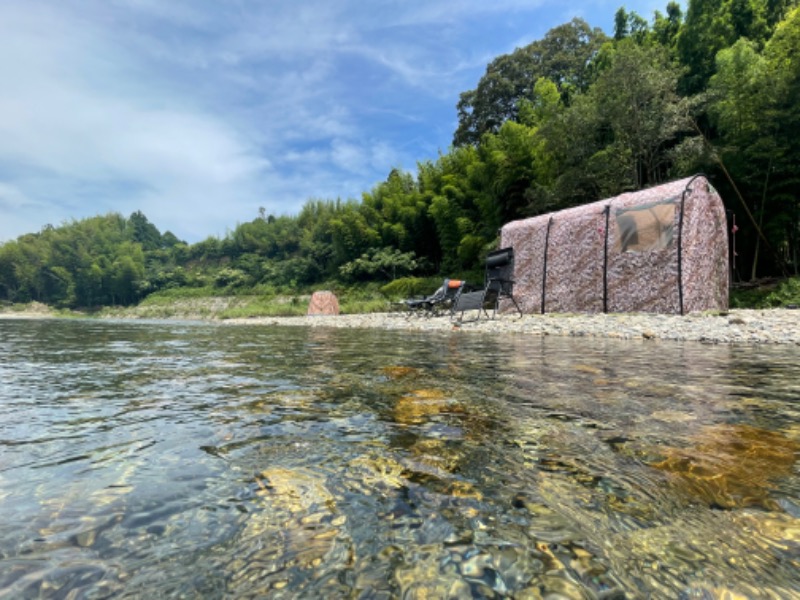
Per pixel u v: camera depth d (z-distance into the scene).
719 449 1.14
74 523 0.76
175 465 1.05
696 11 14.98
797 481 0.93
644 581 0.60
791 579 0.60
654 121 11.91
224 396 1.91
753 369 2.63
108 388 2.13
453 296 10.01
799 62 10.04
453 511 0.80
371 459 1.08
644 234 7.45
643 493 0.88
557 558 0.65
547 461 1.06
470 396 1.85
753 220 11.24
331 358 3.40
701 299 6.97
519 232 9.72
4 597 0.56
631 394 1.88
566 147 13.85
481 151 20.00
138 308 39.97
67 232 55.50
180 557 0.66
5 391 2.07
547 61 26.11
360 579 0.60
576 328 6.21
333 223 28.98
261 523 0.76
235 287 38.59
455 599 0.55
